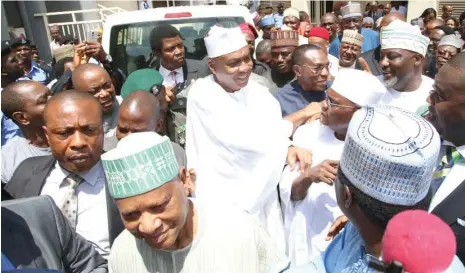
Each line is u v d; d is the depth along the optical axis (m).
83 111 1.93
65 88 3.24
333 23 7.29
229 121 2.44
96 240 2.04
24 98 2.48
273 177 2.39
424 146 1.01
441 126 1.74
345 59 4.52
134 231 1.36
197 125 2.54
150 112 2.26
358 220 1.14
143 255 1.55
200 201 1.59
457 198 1.64
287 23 7.01
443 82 1.66
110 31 4.29
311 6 14.05
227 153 2.45
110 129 2.81
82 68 2.73
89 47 3.76
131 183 1.28
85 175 2.06
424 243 0.79
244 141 2.39
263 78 3.85
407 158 0.99
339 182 1.19
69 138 1.92
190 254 1.50
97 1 13.31
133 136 1.38
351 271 1.13
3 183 2.50
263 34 7.92
